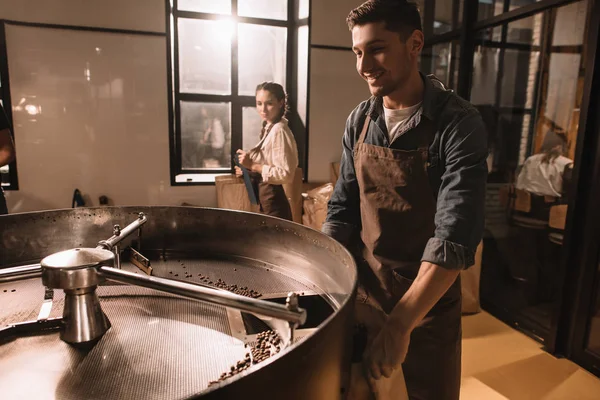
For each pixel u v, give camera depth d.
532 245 2.50
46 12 2.35
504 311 2.45
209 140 2.91
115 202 2.64
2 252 1.06
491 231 2.73
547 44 2.26
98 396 0.57
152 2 2.49
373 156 1.04
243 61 2.89
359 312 0.87
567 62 2.16
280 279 1.03
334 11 2.79
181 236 1.21
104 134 2.55
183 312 0.83
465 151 0.87
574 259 1.99
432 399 1.12
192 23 2.73
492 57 2.58
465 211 0.81
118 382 0.60
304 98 2.87
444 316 1.09
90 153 2.55
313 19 2.75
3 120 1.93
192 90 2.82
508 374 1.92
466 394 1.77
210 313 0.83
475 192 0.83
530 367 1.98
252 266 1.12
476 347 2.16
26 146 2.44
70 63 2.43
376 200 1.05
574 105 2.15
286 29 2.94
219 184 2.52
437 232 0.81
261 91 2.29
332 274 0.90
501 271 2.72
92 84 2.48
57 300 0.86
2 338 0.71
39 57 2.38
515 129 2.52
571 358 2.03
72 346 0.69
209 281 1.01
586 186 1.91
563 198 2.25
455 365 1.13
